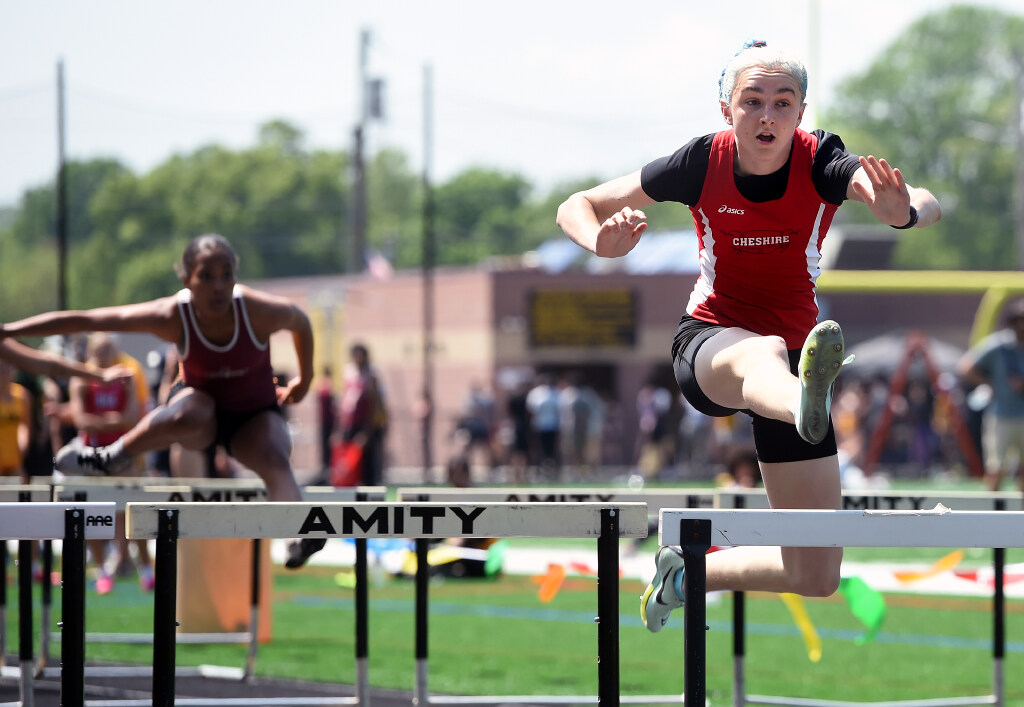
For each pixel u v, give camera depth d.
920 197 7.65
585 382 72.56
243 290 11.21
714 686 14.94
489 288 71.06
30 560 11.15
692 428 55.66
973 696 14.25
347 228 160.38
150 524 7.22
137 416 20.97
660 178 8.28
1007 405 28.89
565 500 11.19
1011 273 48.53
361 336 77.38
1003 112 147.00
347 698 12.87
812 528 7.04
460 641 18.34
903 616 20.92
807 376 6.84
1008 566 24.38
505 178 183.25
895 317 75.00
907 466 57.34
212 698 13.93
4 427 22.02
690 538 7.00
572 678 15.40
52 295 151.38
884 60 157.75
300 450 69.25
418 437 73.62
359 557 12.05
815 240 8.27
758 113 7.81
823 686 14.93
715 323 8.58
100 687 14.82
